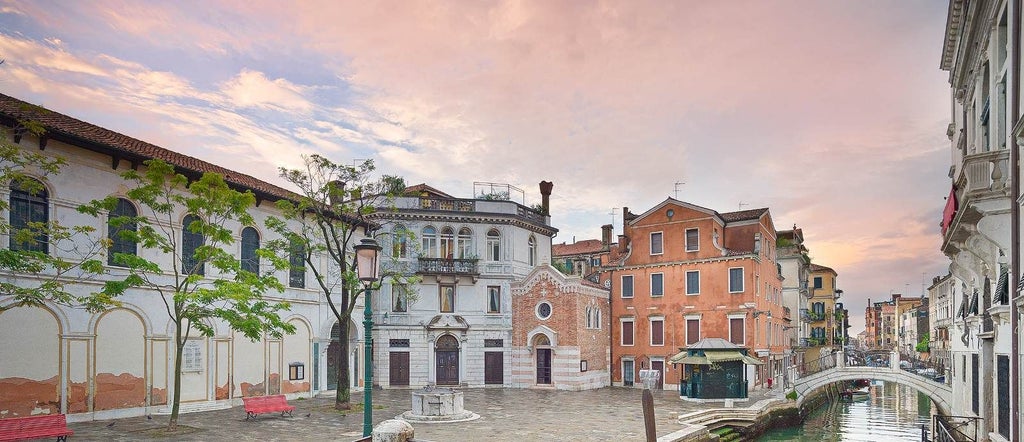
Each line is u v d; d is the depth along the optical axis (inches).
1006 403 555.8
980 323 674.2
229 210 837.2
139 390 903.7
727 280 1467.8
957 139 820.0
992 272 581.0
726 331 1459.2
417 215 1488.7
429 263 1477.6
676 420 976.3
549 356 1509.6
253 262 1088.2
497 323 1529.3
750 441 1091.9
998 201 473.1
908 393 2311.8
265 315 831.7
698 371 1280.8
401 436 312.8
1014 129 434.3
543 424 922.1
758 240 1498.5
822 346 2363.4
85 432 758.5
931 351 2748.5
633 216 1754.4
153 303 927.7
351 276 1009.5
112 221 726.5
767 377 1480.1
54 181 824.9
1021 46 443.5
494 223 1547.7
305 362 1171.9
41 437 635.5
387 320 1459.2
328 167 1000.9
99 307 712.4
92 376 850.8
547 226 1672.0
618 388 1534.2
